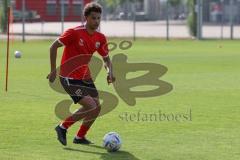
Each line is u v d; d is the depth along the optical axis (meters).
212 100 53.53
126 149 33.66
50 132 38.59
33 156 31.86
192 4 170.00
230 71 82.00
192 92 59.22
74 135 37.44
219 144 34.97
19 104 50.75
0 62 94.94
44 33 174.88
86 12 33.19
